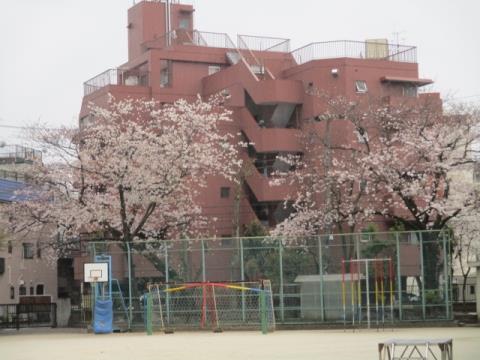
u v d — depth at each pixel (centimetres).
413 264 2944
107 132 3538
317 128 4488
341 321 2928
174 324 2980
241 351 2089
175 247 3056
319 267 2973
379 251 2941
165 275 3044
